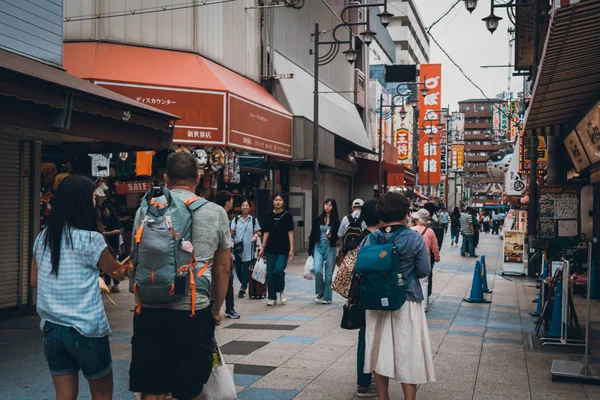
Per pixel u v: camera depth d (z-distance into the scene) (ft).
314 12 86.69
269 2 68.13
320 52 88.69
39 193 33.81
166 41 52.03
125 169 47.65
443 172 250.98
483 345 25.93
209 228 12.50
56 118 24.84
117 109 27.35
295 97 70.49
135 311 12.34
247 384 19.51
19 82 22.59
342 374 20.81
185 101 49.03
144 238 11.82
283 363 22.22
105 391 13.01
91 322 12.37
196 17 53.26
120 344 24.93
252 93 58.90
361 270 15.94
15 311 32.22
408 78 172.35
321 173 92.63
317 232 36.81
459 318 32.91
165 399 12.98
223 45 58.29
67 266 12.45
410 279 16.43
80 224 12.67
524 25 52.85
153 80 48.24
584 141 38.88
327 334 27.55
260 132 57.82
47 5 32.48
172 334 12.06
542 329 29.66
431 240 34.17
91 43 49.60
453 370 21.67
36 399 17.78
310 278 37.04
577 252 43.60
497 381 20.27
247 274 38.96
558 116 39.78
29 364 21.93
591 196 51.67
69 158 46.37
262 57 67.62
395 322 16.33
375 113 133.80
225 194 30.63
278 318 31.83
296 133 66.85
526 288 46.75
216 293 13.14
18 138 32.32
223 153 51.60
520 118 106.73
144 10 51.29
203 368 12.32
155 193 12.57
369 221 22.44
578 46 22.65
